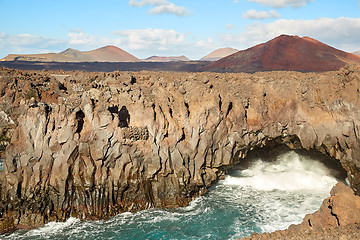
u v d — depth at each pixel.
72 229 23.92
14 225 24.33
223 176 31.89
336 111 28.80
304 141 30.25
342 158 28.73
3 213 24.48
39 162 25.05
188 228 23.97
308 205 27.52
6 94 29.03
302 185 31.59
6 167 24.73
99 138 25.86
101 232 23.50
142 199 27.17
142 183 27.19
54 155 25.25
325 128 29.16
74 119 25.39
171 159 28.03
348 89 28.36
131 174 26.73
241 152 31.45
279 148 35.88
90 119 25.92
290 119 30.81
